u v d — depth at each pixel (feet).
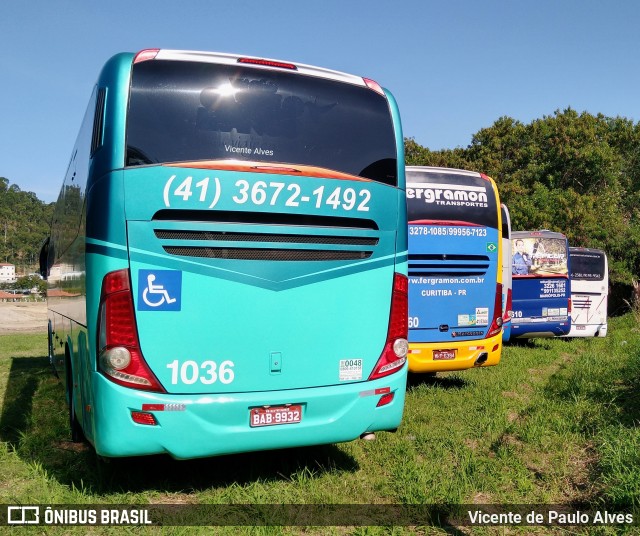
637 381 26.91
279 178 15.10
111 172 13.96
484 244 30.22
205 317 14.35
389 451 19.06
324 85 16.44
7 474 16.98
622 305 93.45
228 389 14.53
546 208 88.94
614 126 110.83
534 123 102.17
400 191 17.08
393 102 17.47
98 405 13.92
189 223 14.25
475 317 29.81
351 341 15.96
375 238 16.43
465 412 24.75
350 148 16.29
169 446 13.96
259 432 14.64
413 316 28.78
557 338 58.80
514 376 34.19
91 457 18.30
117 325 13.76
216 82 15.15
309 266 15.46
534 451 19.29
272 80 15.74
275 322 15.02
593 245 88.69
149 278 13.96
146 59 14.83
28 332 114.21
